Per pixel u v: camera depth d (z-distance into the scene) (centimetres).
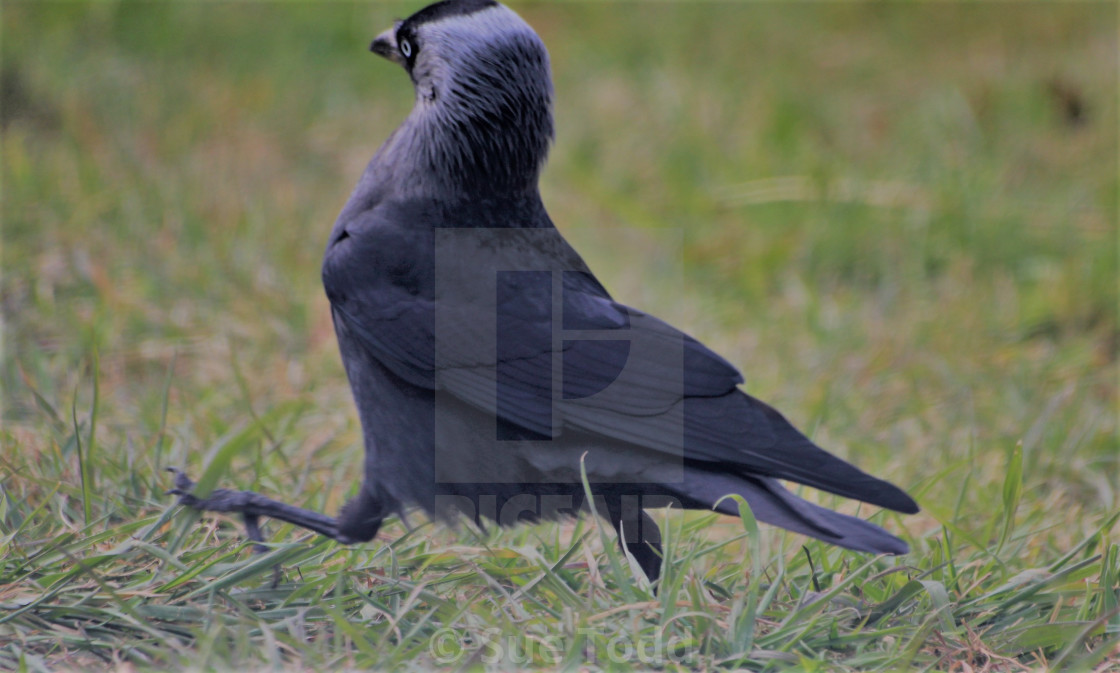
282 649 618
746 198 1744
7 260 1259
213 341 1175
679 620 658
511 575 702
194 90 1947
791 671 613
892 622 693
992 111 2098
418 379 728
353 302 750
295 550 693
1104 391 1256
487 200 775
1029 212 1692
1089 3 2617
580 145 1897
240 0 2306
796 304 1472
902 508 664
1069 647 619
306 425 1009
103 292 1209
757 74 2248
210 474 750
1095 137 1970
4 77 1811
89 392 1038
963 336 1348
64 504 758
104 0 2161
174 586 660
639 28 2416
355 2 2305
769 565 774
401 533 834
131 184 1503
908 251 1587
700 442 695
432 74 772
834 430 1105
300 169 1758
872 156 1912
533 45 773
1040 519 880
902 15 2614
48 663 594
